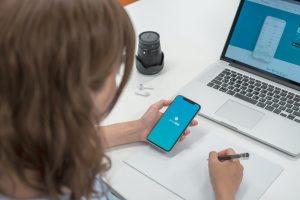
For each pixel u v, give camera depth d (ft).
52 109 1.36
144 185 2.59
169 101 3.05
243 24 3.38
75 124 1.42
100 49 1.38
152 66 3.53
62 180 1.59
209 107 3.12
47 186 1.57
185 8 4.64
